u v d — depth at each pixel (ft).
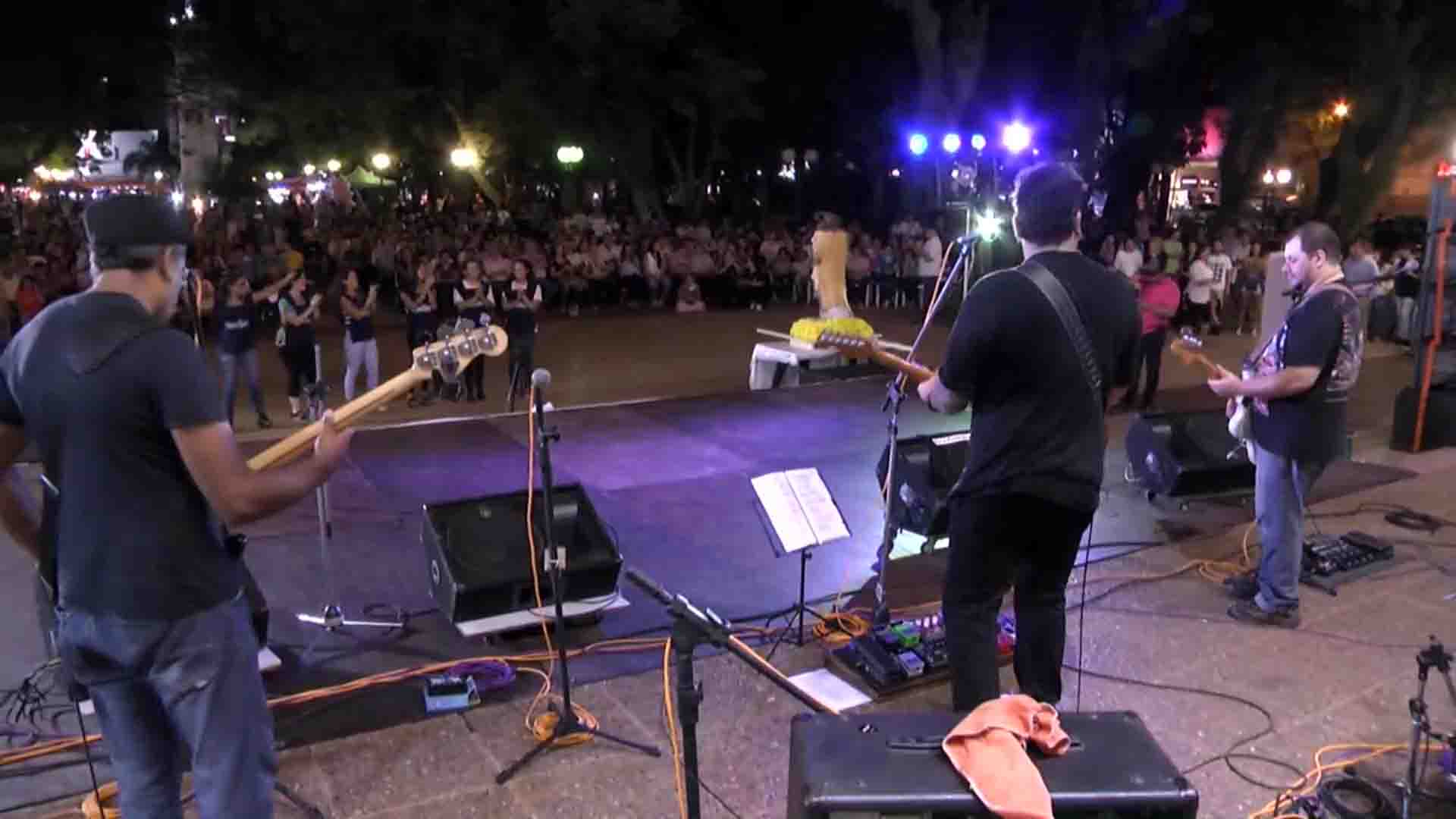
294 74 86.07
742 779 12.37
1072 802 8.01
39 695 13.85
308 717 13.67
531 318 39.06
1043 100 82.53
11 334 45.32
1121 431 30.63
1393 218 89.30
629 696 14.38
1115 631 16.55
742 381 43.93
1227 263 56.65
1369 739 13.35
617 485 24.14
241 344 34.32
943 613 12.00
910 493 18.60
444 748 12.98
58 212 93.61
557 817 11.60
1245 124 88.53
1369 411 34.45
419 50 85.35
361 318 37.96
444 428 29.63
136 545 7.79
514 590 15.33
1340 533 21.34
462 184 96.99
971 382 11.21
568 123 83.56
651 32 79.87
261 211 92.17
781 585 18.38
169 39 91.15
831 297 37.24
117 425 7.63
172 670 8.02
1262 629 16.63
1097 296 11.21
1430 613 17.25
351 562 19.17
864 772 8.40
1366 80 80.59
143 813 8.60
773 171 112.06
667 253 67.87
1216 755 13.02
